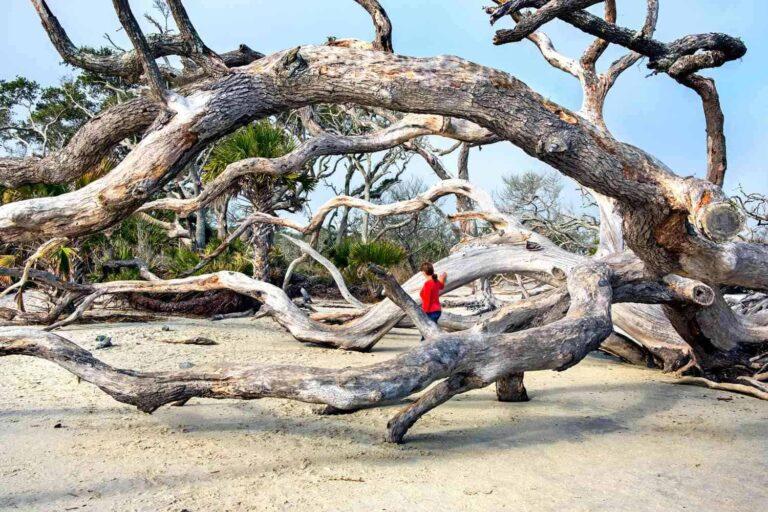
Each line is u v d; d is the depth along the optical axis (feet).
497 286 92.99
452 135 30.19
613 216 37.24
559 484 15.10
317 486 14.48
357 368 16.48
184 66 17.61
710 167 24.06
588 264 22.72
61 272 46.52
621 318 33.14
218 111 14.08
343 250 76.43
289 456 16.78
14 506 12.72
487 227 92.68
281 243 102.42
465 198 49.42
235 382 16.71
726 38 16.65
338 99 15.12
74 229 13.69
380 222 117.91
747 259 18.62
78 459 15.90
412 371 16.24
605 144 15.74
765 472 16.26
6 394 22.90
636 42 16.43
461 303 65.10
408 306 18.67
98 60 15.26
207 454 16.72
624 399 25.64
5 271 39.01
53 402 21.95
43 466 15.24
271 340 40.55
